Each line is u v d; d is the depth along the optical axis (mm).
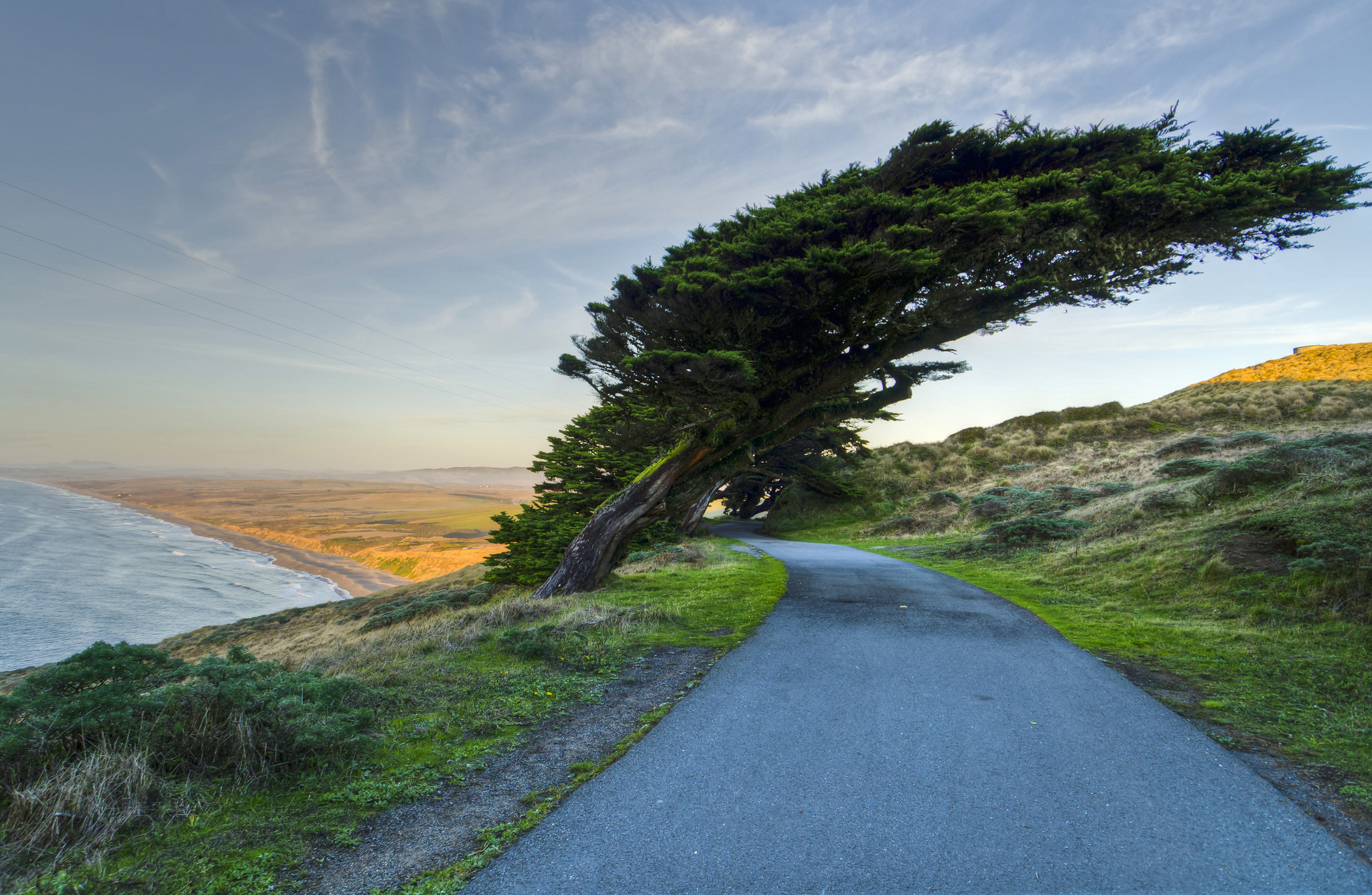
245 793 3965
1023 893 2971
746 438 14641
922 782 4219
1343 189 10234
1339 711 5496
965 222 9680
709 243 13148
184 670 4863
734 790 4102
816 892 2994
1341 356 45062
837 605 11203
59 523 161375
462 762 4578
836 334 12242
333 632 21641
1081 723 5344
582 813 3791
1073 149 11602
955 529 26344
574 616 9906
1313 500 11883
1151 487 20141
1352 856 3273
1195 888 3002
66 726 3834
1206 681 6516
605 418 25312
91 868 3113
